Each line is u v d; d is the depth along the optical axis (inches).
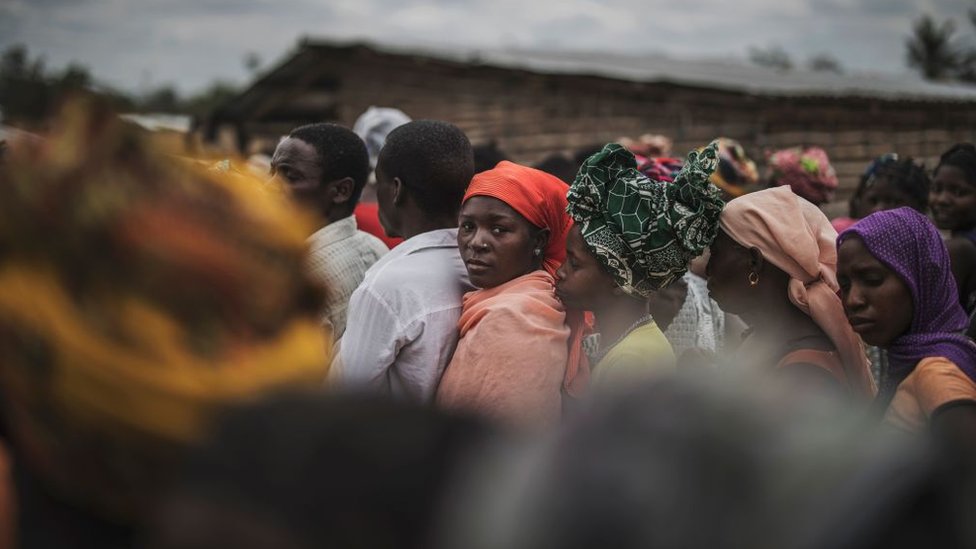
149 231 38.2
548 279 99.4
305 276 43.3
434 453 26.4
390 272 101.5
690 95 359.3
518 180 98.2
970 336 133.8
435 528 25.2
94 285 38.1
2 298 38.9
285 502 26.3
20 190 39.0
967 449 23.6
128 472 39.4
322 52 433.7
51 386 39.0
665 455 22.2
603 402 24.1
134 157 40.3
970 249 151.4
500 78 413.1
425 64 427.8
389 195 111.1
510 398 89.8
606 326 96.8
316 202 125.4
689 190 91.0
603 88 382.9
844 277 86.2
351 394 28.7
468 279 105.0
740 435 22.4
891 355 85.6
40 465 41.4
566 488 22.5
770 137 345.4
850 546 21.7
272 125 474.0
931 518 22.4
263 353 39.6
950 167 161.2
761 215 91.0
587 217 93.5
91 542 41.6
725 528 21.5
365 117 195.5
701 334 126.6
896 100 346.3
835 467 22.4
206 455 27.7
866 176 171.9
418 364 98.3
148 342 37.8
